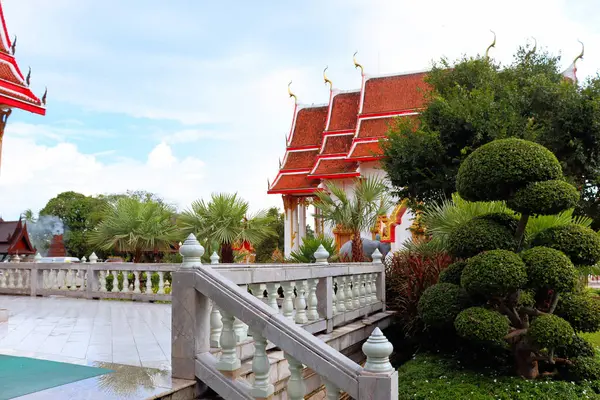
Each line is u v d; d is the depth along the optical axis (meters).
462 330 6.71
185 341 4.50
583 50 19.58
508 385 6.76
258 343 4.26
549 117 15.33
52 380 4.41
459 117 15.45
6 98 11.29
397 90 29.91
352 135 31.48
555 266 6.43
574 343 7.02
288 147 34.19
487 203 8.60
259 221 16.94
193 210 17.03
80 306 10.83
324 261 7.32
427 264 9.92
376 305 9.62
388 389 3.64
